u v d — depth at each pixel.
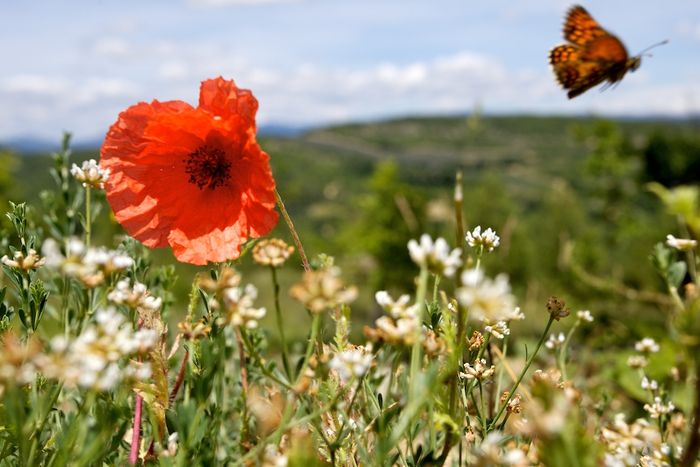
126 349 0.95
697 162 27.11
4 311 1.49
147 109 1.89
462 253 1.08
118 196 1.84
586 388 2.68
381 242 22.44
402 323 1.08
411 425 1.27
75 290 1.64
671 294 1.58
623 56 1.88
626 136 29.03
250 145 1.72
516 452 1.00
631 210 28.55
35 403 1.18
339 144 142.12
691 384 1.43
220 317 1.40
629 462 1.10
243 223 1.73
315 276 1.07
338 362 1.14
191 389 1.38
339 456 1.38
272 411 1.36
